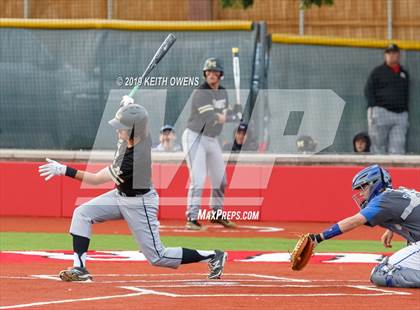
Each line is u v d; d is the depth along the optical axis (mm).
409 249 24938
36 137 48938
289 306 21688
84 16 63594
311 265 30797
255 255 33594
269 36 48969
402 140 49594
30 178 47344
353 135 49562
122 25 48750
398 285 24875
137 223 25203
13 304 21703
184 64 48375
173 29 48656
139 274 28062
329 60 49438
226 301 22297
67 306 21422
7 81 49000
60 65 48844
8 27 48938
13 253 33438
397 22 63562
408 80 49719
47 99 48906
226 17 63469
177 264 25719
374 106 49281
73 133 48812
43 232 41156
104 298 22609
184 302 22078
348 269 29797
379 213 24484
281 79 48969
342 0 63562
